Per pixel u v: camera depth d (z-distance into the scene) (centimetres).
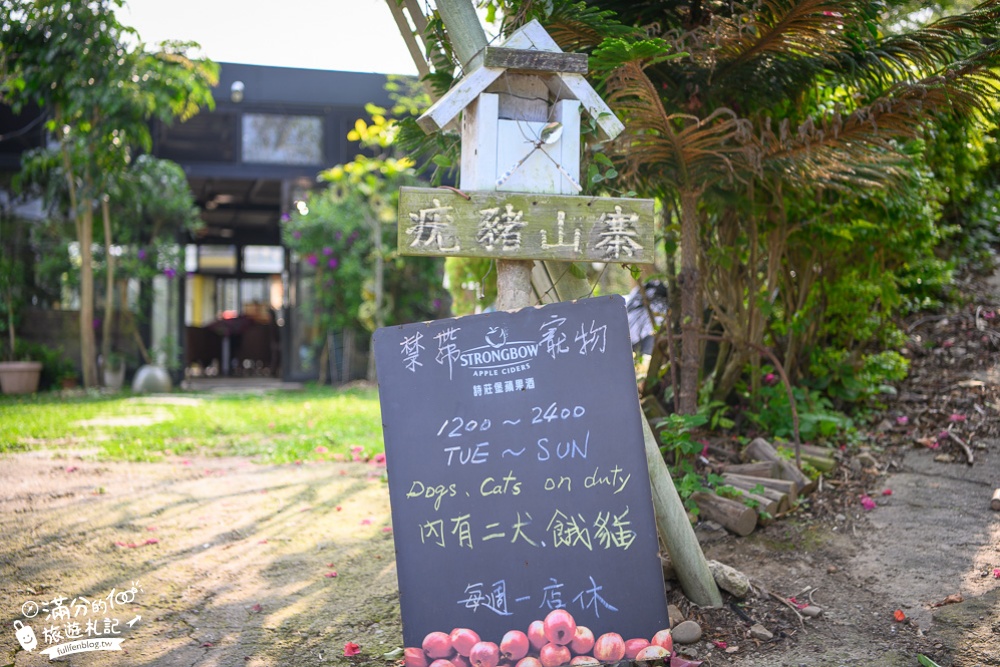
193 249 1817
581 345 273
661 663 280
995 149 572
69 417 830
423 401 269
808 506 409
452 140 372
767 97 416
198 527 434
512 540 263
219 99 1288
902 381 557
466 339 273
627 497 267
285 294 1404
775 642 293
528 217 276
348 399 1043
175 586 356
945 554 348
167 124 1095
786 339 567
